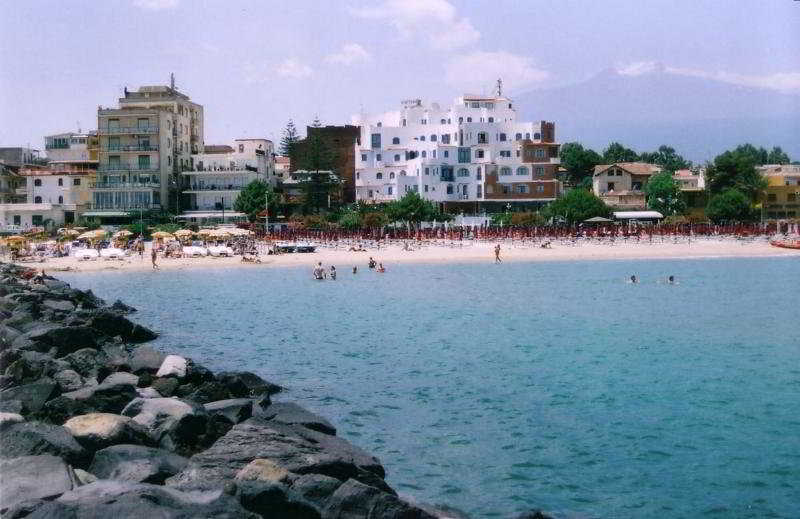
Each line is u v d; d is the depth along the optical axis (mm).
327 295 71438
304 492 16938
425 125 173375
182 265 98438
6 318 41156
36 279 63781
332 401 31375
